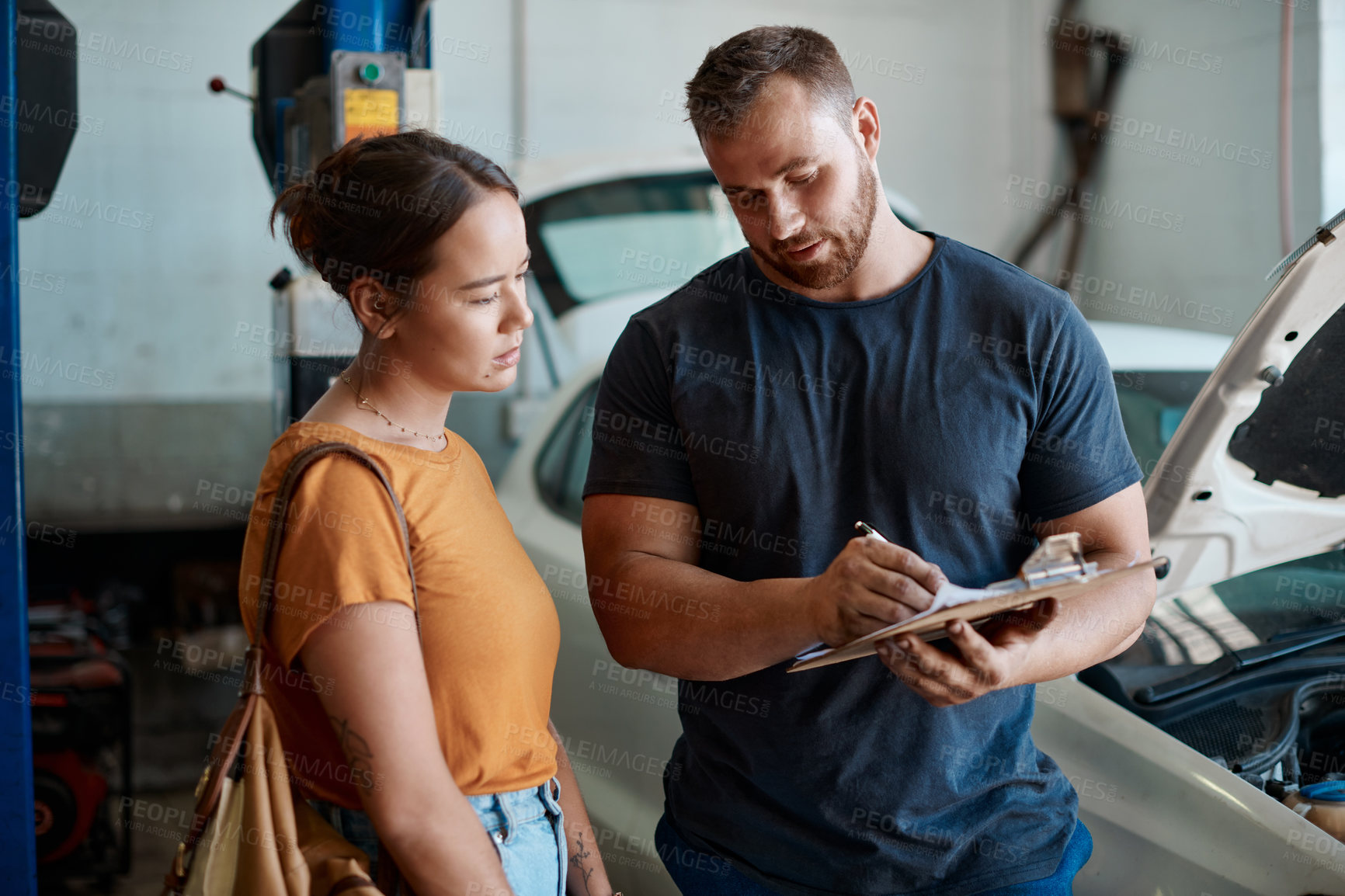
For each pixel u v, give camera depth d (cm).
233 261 459
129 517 454
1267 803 130
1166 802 135
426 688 88
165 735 343
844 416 113
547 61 497
